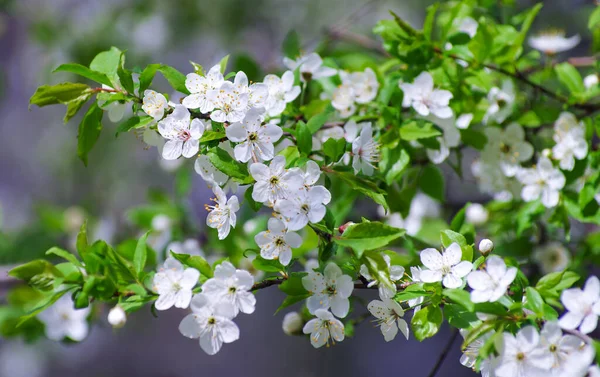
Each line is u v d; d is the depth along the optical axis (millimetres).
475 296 658
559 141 792
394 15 777
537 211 810
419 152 815
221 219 688
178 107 677
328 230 673
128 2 1463
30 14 1551
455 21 812
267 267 684
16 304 899
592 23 834
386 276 665
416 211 927
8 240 1122
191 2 1468
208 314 672
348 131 745
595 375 645
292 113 755
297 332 775
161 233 945
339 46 1204
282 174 671
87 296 686
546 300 678
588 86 840
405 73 783
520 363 645
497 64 806
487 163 824
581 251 869
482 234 894
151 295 696
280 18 1565
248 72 917
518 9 1029
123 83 699
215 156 679
